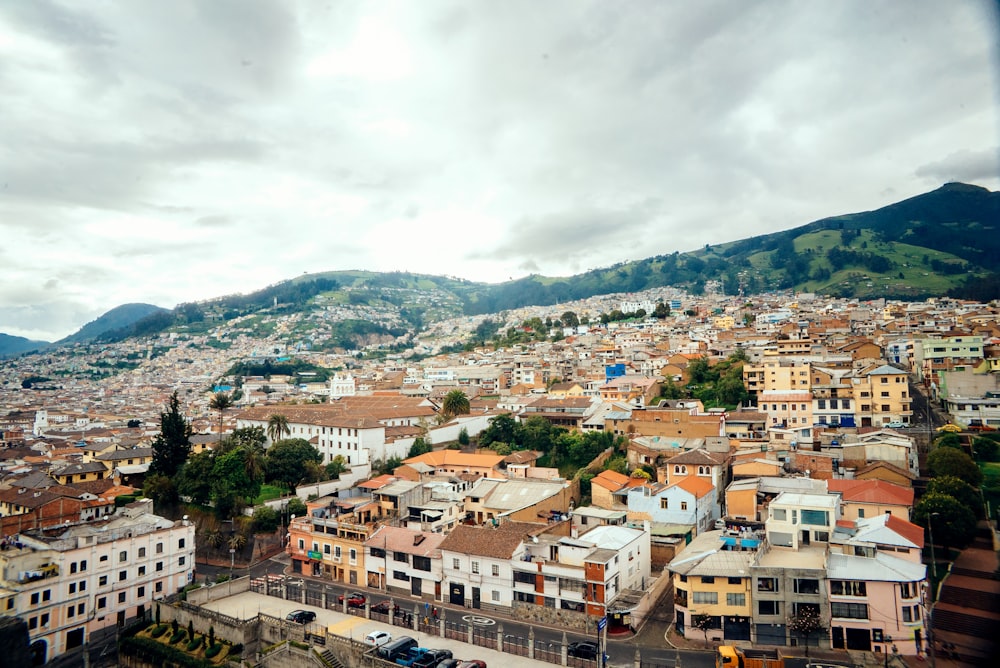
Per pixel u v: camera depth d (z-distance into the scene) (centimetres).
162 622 10181
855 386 15012
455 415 18562
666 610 9081
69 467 16162
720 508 11981
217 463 13562
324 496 13775
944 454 11175
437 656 7700
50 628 9550
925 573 7794
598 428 15900
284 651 8362
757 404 16638
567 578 8856
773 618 7919
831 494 9800
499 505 11975
